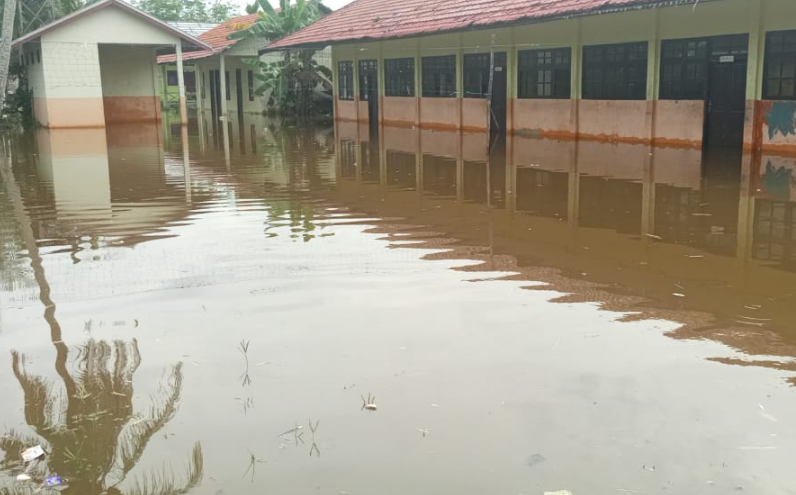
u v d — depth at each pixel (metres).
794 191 9.92
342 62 29.27
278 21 32.47
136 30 26.05
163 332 5.03
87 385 4.22
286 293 5.85
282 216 9.05
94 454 3.48
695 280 6.05
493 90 20.84
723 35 14.32
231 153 17.16
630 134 16.56
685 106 15.20
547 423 3.67
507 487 3.14
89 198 10.63
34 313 5.47
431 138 20.19
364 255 7.01
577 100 17.88
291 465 3.34
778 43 13.25
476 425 3.67
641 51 16.09
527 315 5.24
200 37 42.38
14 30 29.12
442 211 9.22
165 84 45.28
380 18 25.20
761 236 7.52
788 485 3.14
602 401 3.90
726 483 3.16
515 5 18.39
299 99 31.58
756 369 4.29
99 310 5.51
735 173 11.61
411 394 4.02
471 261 6.75
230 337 4.91
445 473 3.25
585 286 5.93
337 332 4.96
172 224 8.64
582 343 4.70
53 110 25.28
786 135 13.26
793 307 5.36
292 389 4.11
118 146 19.30
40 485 3.23
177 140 21.16
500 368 4.33
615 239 7.53
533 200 9.87
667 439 3.51
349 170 13.59
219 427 3.70
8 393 4.14
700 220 8.32
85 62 25.52
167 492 3.15
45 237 8.02
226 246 7.45
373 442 3.52
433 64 23.33
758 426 3.63
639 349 4.60
